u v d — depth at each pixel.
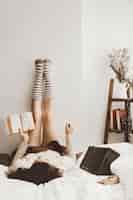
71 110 2.70
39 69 2.47
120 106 3.21
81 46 2.69
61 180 1.56
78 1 2.66
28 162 1.85
